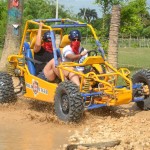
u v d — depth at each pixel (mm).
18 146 7488
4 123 9000
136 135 8047
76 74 9359
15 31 15961
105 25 19875
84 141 7711
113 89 9039
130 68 21078
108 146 7293
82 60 9961
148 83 9961
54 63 9602
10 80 10422
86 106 9109
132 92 9375
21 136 8094
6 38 16062
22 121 9164
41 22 10211
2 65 16016
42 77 9938
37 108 10281
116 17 15734
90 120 9102
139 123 8945
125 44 50188
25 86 10406
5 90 10320
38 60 10266
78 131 8461
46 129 8602
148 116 9570
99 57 9594
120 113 9883
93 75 9195
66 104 8961
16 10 15914
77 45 9945
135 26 20312
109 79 9469
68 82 9008
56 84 9453
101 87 9250
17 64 10555
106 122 8992
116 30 15766
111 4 19547
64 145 7496
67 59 9953
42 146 7508
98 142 7441
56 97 9156
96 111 9797
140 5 20141
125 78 9469
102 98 9203
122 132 8305
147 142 7562
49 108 10180
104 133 8227
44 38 10273
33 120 9219
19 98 10820
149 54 38406
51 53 10328
